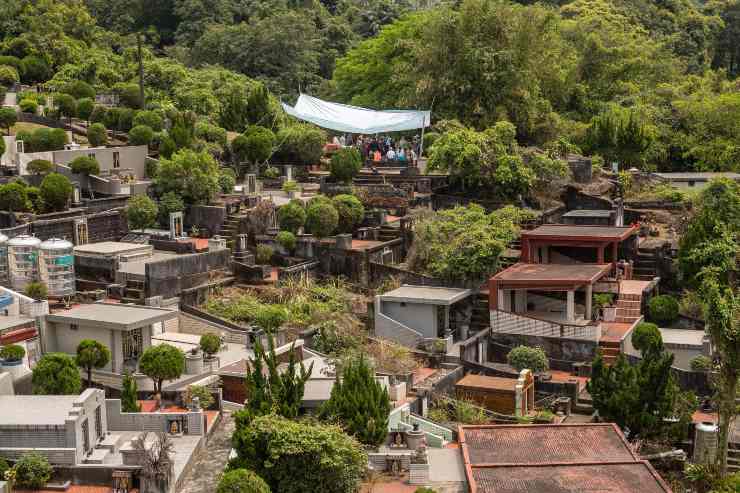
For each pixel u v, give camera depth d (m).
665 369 36.97
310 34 112.56
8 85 79.38
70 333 38.31
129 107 77.31
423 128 69.75
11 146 60.38
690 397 39.09
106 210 53.16
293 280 49.88
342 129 69.69
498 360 47.69
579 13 108.19
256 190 62.34
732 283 49.59
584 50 89.12
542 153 66.12
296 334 43.78
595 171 67.94
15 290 44.12
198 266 47.94
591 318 48.44
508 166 62.03
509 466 29.33
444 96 74.75
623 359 37.97
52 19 95.81
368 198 59.59
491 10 74.31
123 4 120.69
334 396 32.03
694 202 59.06
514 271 49.84
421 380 40.53
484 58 72.25
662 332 47.66
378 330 47.00
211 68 97.75
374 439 31.27
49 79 86.19
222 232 54.47
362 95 86.62
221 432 33.69
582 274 48.59
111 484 28.17
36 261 44.31
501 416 38.56
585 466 29.34
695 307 50.31
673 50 111.94
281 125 76.19
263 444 28.50
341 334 43.88
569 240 51.81
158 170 56.19
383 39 85.62
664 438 37.12
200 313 44.56
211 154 64.69
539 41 76.44
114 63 89.88
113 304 40.50
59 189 51.75
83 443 29.16
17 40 87.81
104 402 31.02
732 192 58.00
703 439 36.16
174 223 53.91
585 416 40.66
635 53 91.12
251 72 109.81
